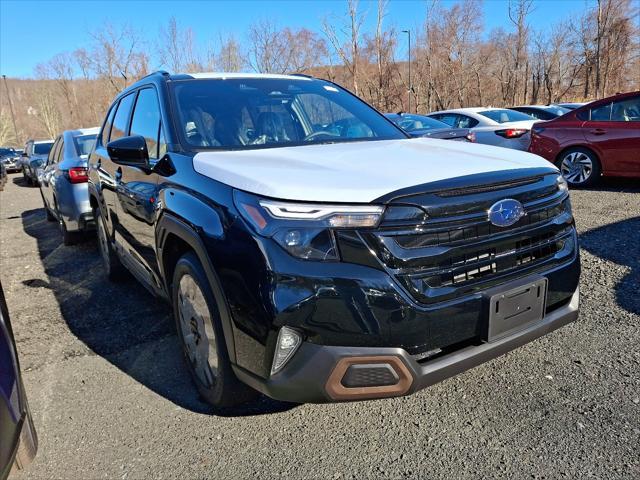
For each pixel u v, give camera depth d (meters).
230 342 2.17
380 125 3.55
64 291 4.73
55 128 67.31
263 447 2.32
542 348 3.04
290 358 1.97
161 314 3.98
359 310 1.92
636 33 38.38
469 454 2.19
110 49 35.75
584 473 2.03
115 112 4.43
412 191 1.98
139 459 2.28
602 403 2.46
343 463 2.18
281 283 1.92
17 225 8.84
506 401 2.54
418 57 39.91
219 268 2.13
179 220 2.46
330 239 1.94
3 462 1.60
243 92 3.35
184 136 2.89
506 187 2.21
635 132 7.05
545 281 2.32
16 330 3.83
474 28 39.41
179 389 2.84
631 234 5.13
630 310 3.43
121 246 3.90
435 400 2.61
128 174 3.41
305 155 2.55
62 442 2.43
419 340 2.00
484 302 2.11
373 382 1.98
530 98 46.56
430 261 2.01
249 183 2.12
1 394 1.65
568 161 7.80
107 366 3.17
